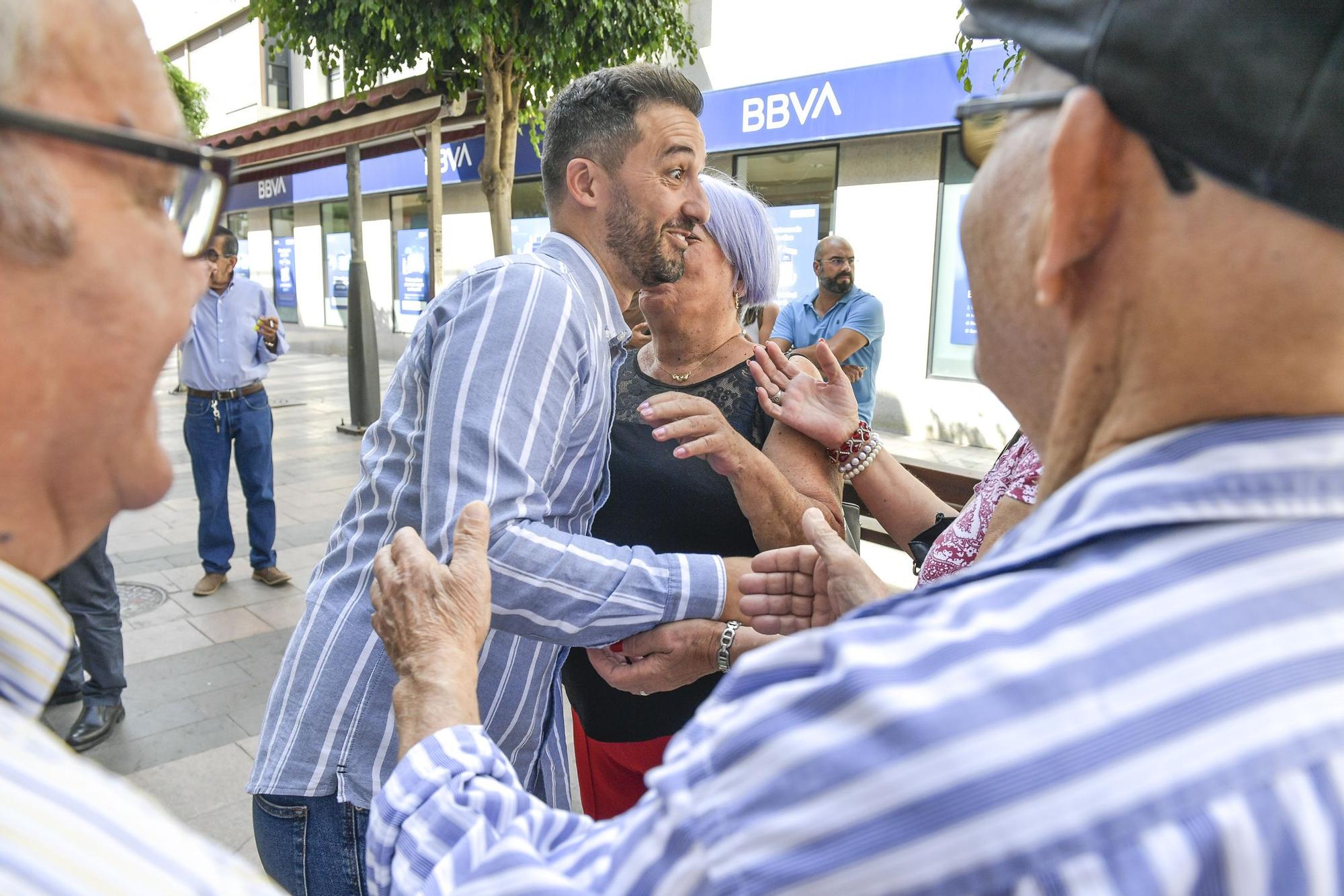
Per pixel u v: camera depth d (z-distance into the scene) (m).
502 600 1.32
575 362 1.42
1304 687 0.44
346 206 15.41
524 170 11.16
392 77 10.56
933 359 8.11
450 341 1.36
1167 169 0.50
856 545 3.28
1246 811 0.42
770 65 8.45
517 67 5.91
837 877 0.47
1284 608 0.46
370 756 1.37
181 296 0.62
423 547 1.17
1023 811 0.44
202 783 2.94
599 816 1.94
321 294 16.45
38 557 0.59
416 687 1.01
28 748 0.46
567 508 1.55
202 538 4.57
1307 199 0.46
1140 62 0.49
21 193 0.51
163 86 0.61
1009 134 0.64
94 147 0.55
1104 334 0.56
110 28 0.56
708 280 1.90
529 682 1.52
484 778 0.84
